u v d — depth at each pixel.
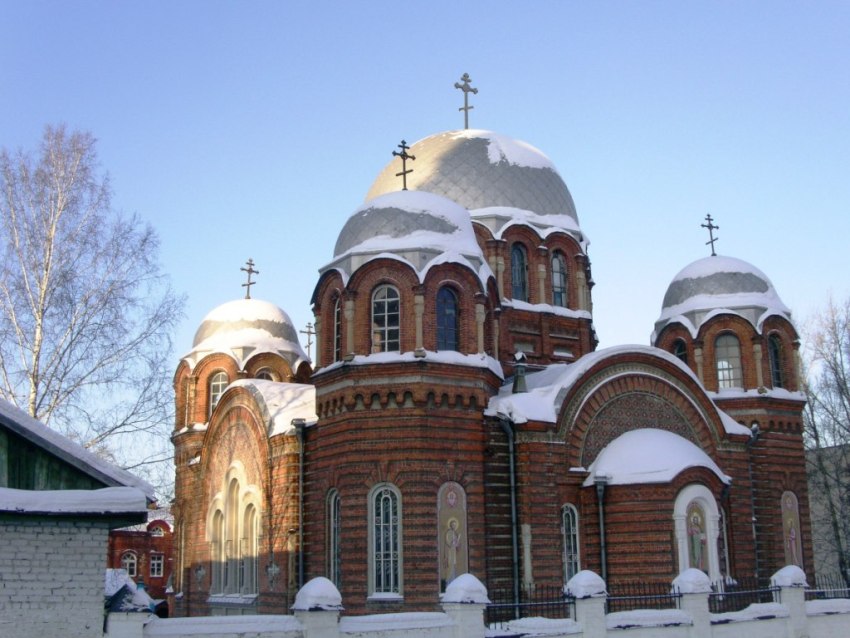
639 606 33.44
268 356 51.19
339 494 33.97
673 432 38.59
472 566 33.12
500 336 42.69
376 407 33.62
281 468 38.44
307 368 52.66
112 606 19.45
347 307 34.56
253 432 41.69
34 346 32.78
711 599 34.19
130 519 19.88
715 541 34.88
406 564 32.28
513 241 44.47
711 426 39.47
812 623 31.98
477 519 33.59
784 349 44.94
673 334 45.59
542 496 34.41
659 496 34.22
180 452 50.03
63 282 33.31
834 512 58.97
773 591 32.03
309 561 36.41
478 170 45.62
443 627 22.91
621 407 37.53
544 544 34.00
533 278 44.62
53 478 19.66
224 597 42.81
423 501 32.69
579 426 36.00
